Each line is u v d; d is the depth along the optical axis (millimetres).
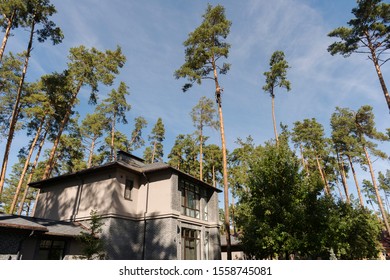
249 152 33812
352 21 19875
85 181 17344
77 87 21609
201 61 20500
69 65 21500
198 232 18594
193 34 20062
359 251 13227
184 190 18672
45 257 12586
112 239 14570
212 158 38125
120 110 31656
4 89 22391
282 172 11414
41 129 24406
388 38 18656
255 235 11031
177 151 39656
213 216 20188
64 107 22078
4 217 11781
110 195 15664
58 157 30859
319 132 35688
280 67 25953
